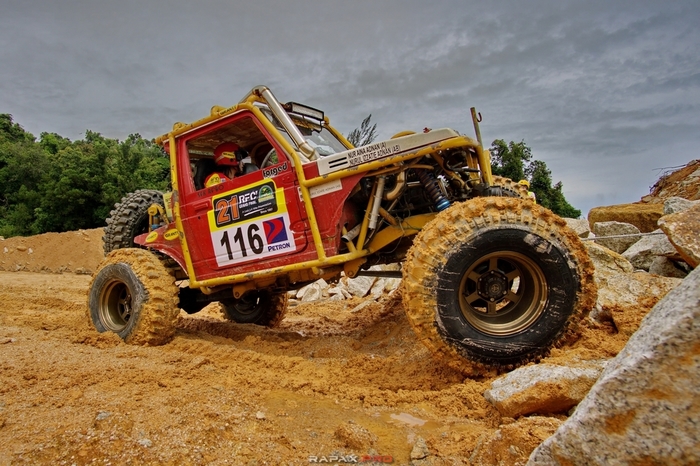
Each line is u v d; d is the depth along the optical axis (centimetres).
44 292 1022
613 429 153
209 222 479
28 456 237
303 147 421
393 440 262
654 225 829
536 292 329
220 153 514
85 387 332
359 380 356
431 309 318
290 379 355
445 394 309
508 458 213
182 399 303
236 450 246
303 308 816
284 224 428
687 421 142
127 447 245
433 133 377
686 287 162
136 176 3516
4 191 4578
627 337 317
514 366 324
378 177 406
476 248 319
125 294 533
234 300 621
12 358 394
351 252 410
